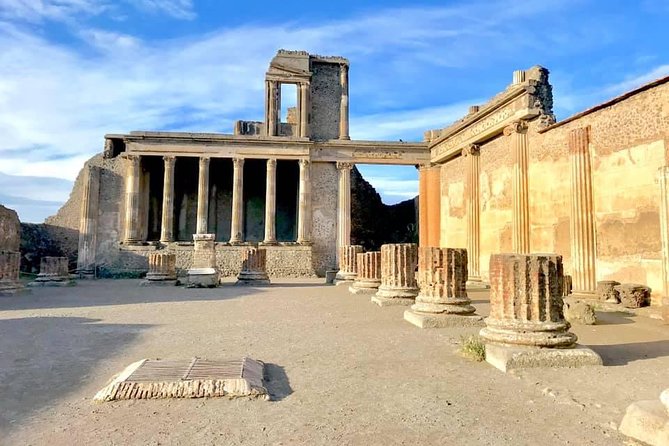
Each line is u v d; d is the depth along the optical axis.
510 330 6.57
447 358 6.75
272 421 4.28
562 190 17.20
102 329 9.20
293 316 11.12
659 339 8.30
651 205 13.08
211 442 3.81
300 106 34.84
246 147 32.44
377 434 4.00
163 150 31.62
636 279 13.52
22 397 4.95
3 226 18.03
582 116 15.94
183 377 5.25
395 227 44.16
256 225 37.47
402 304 13.32
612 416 4.43
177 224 36.34
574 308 10.64
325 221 33.72
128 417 4.36
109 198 31.66
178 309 12.58
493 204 22.69
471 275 23.88
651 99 13.16
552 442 3.85
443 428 4.14
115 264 30.34
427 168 32.38
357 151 33.75
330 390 5.22
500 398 4.96
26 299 15.34
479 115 22.95
